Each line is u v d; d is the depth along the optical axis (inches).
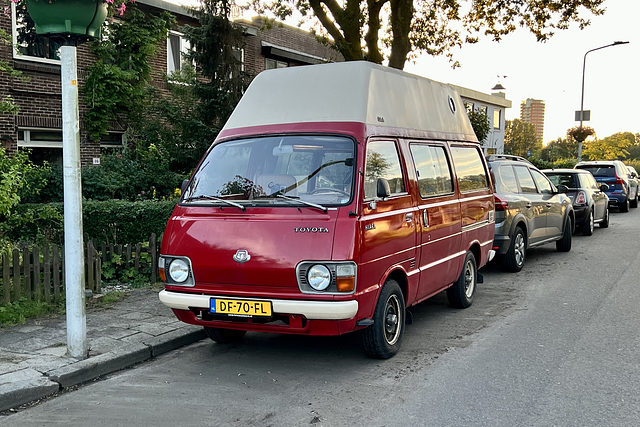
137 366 215.6
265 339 249.6
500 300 315.9
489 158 400.8
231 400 180.9
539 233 427.8
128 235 350.3
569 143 3036.4
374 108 221.8
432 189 253.8
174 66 675.4
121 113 582.2
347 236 187.3
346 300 185.9
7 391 176.2
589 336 244.1
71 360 205.5
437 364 211.5
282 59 908.0
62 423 165.3
